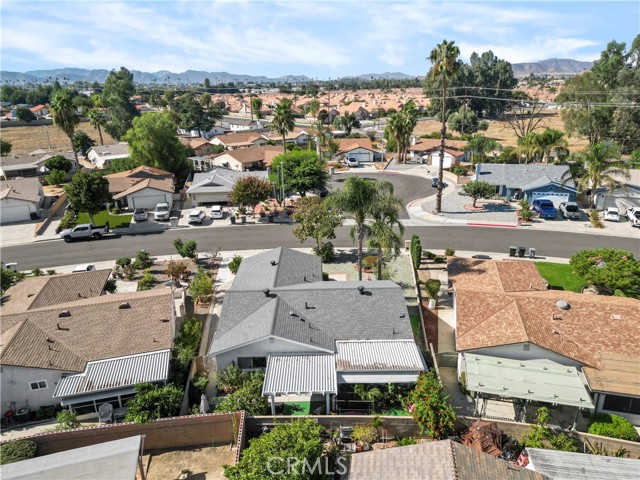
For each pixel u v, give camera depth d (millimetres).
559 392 22594
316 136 112188
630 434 21547
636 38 102562
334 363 25297
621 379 22984
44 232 57031
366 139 107000
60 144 131000
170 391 23766
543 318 27125
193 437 22578
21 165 85062
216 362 26828
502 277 33531
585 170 66812
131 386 24438
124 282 41812
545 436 21125
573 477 17766
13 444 20734
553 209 57906
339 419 22656
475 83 166875
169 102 188500
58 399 25609
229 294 30703
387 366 24984
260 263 36969
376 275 42000
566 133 98250
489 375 23781
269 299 29938
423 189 74438
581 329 26297
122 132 123750
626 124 89875
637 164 77688
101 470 18141
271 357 25953
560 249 48031
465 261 37312
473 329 27062
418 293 37094
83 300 32031
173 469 21234
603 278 34219
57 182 78438
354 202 34719
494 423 22156
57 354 25656
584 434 21250
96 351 26391
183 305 35000
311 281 34281
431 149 97938
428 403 21781
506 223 56094
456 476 16672
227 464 21375
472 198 66938
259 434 22953
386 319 28312
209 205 68188
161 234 55531
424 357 28328
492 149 93000
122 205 66938
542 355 24719
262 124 161750
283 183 62562
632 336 25562
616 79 98625
